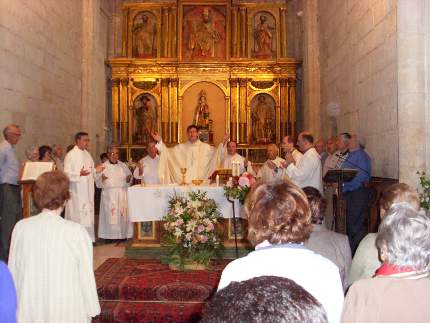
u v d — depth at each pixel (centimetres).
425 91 623
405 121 626
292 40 1492
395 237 195
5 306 169
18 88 846
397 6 641
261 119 1446
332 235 297
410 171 620
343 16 1005
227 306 92
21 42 859
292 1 1491
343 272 290
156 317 482
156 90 1459
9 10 806
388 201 288
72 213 809
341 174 636
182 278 568
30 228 292
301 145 700
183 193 675
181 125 1458
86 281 293
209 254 612
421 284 186
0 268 174
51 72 1020
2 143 689
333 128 1092
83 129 1238
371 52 827
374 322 181
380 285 188
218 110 1465
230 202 674
